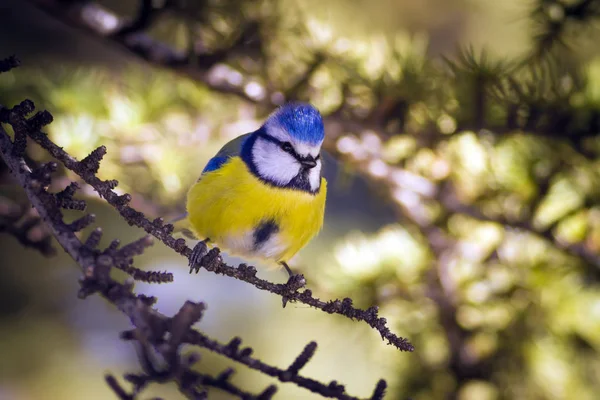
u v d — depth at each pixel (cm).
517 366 330
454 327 330
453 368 330
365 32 338
